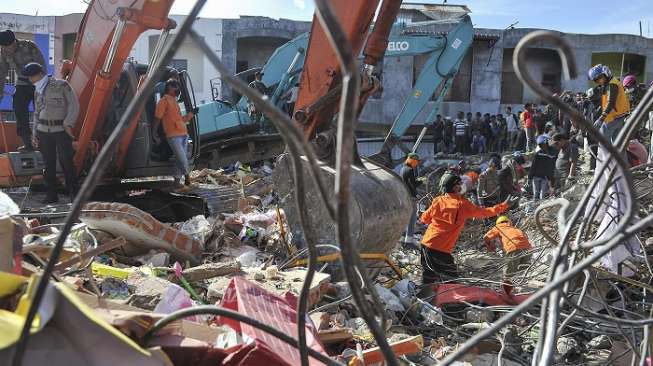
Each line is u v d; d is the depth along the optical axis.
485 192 12.35
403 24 14.58
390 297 5.62
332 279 6.09
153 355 1.89
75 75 9.01
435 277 6.75
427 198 13.32
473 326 5.18
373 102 29.44
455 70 14.38
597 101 9.63
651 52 30.75
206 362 2.41
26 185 9.16
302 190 1.54
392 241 6.57
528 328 5.08
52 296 1.72
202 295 4.89
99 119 8.62
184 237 6.02
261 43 29.86
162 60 1.33
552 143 12.70
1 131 10.25
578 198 10.59
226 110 15.30
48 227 5.59
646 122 11.39
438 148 23.88
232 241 6.96
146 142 9.52
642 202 6.52
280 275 5.31
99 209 5.52
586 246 2.14
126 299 4.12
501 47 30.28
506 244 7.45
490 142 24.20
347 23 6.38
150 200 9.83
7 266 2.79
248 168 14.52
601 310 4.95
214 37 28.39
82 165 8.89
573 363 4.72
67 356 1.74
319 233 6.22
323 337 4.26
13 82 11.06
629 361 4.32
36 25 28.25
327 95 6.51
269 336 2.73
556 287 1.59
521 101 30.98
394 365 1.52
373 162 7.16
